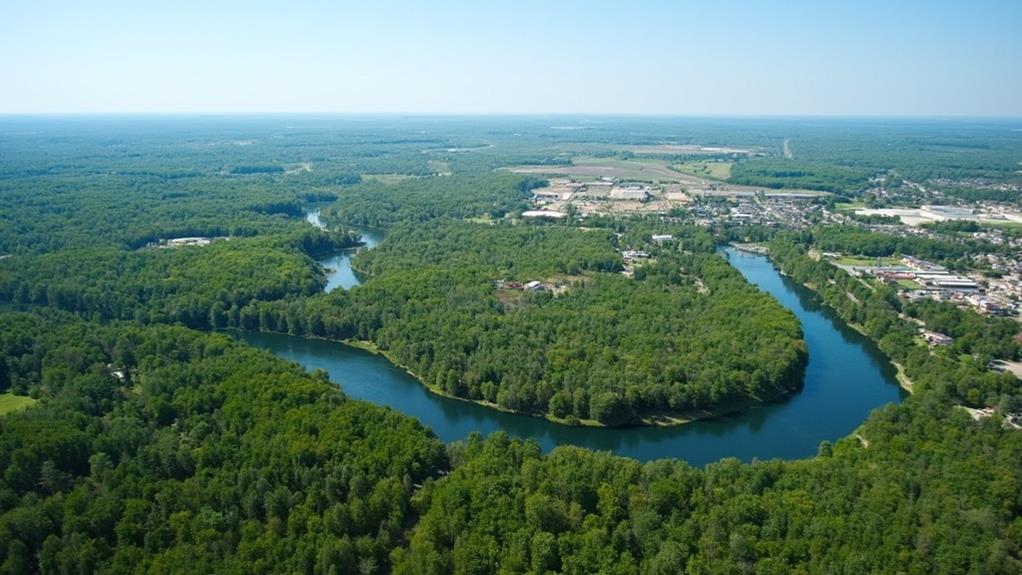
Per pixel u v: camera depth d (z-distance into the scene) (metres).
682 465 186.00
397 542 167.62
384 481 179.00
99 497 172.25
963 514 162.00
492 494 170.75
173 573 147.75
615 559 153.00
